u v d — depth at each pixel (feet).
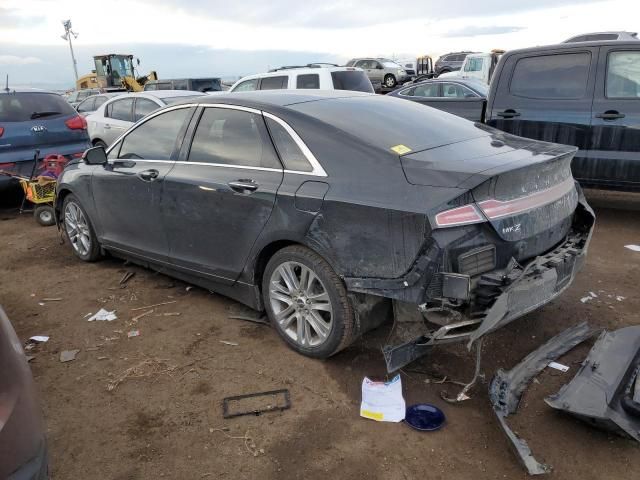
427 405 9.59
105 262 17.67
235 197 11.56
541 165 9.78
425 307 8.93
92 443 8.97
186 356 11.53
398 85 83.66
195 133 13.10
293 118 11.16
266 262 11.83
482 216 8.87
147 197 13.87
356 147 10.19
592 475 7.98
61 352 11.90
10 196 28.68
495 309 8.53
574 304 13.53
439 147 10.45
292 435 8.99
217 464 8.42
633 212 22.21
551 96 20.56
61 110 25.77
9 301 14.80
